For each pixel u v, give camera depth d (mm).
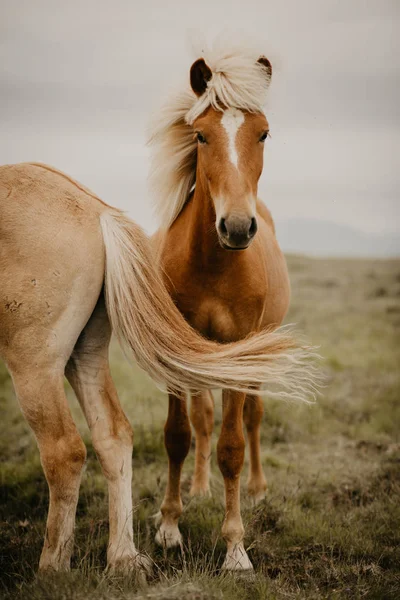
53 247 3510
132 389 8758
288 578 4078
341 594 3818
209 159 4066
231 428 4414
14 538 4406
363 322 14352
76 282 3559
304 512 5055
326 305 16891
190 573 3812
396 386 8891
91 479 5582
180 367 3799
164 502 4723
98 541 4336
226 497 4414
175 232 4672
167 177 4699
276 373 3801
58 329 3523
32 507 5203
